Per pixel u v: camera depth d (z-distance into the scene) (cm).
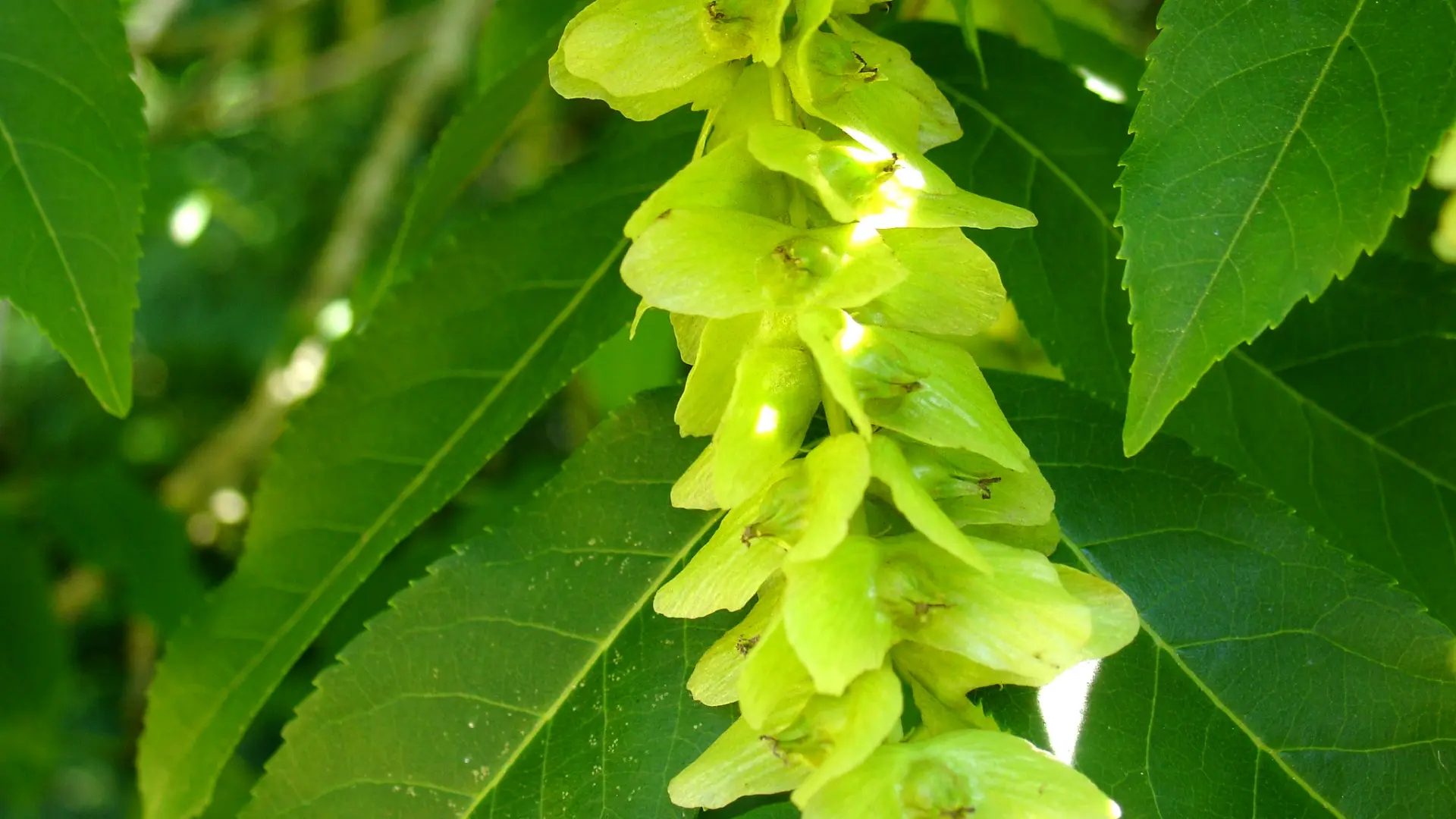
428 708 37
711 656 34
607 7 35
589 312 39
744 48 34
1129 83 44
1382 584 36
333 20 82
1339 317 38
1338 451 38
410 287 39
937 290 34
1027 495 34
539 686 36
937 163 38
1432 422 38
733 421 33
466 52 61
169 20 66
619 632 36
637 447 37
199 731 40
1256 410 38
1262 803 35
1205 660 36
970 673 33
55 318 37
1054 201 38
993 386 37
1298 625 36
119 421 98
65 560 72
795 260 33
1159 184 34
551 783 36
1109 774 35
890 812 32
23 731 60
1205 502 36
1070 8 49
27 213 37
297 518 39
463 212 84
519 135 67
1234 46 34
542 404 39
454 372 39
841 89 34
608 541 37
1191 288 34
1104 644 33
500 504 51
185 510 62
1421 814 35
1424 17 34
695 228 33
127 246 37
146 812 40
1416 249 44
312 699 37
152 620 56
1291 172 34
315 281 62
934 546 33
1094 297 38
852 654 32
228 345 115
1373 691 35
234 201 71
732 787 33
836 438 33
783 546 33
